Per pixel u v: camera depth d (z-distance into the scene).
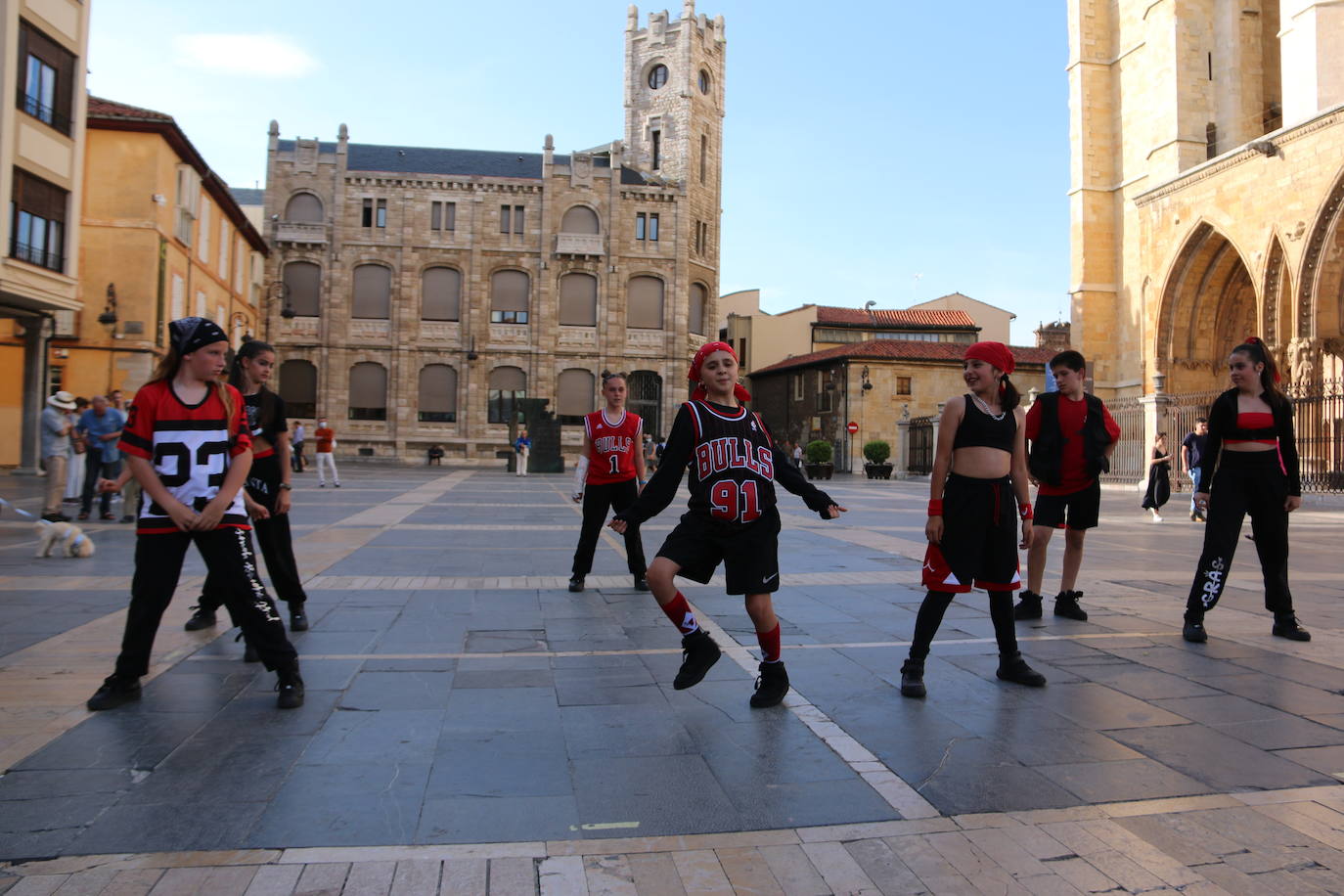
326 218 45.50
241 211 34.94
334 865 2.54
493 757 3.43
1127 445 28.97
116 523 12.15
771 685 4.14
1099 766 3.41
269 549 5.47
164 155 26.22
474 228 46.50
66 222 21.66
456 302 46.69
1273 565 5.73
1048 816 2.95
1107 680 4.66
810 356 48.72
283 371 45.50
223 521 3.99
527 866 2.56
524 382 46.75
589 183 47.22
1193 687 4.54
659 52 50.00
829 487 29.27
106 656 4.80
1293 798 3.12
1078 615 6.32
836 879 2.52
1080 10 36.12
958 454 4.50
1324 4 23.34
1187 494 24.02
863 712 4.06
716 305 50.91
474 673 4.65
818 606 6.71
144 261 25.53
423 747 3.53
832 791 3.13
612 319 47.16
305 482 24.91
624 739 3.65
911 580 8.05
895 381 42.38
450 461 45.81
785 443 49.72
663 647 5.31
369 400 45.88
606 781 3.21
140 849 2.61
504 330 46.66
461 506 16.70
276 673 4.27
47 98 20.81
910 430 39.94
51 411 11.05
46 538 8.60
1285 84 24.62
